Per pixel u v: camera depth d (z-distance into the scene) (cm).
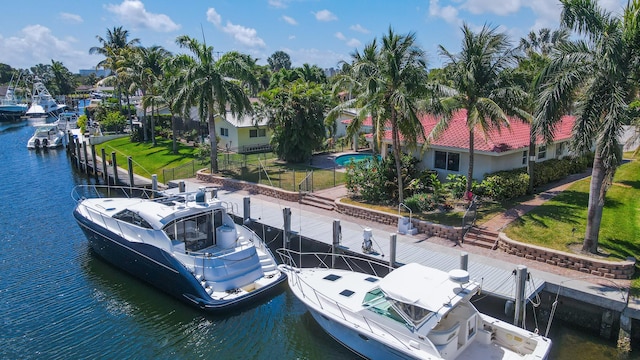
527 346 1212
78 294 1778
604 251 1611
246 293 1633
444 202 2244
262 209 2417
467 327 1228
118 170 4016
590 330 1397
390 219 2108
